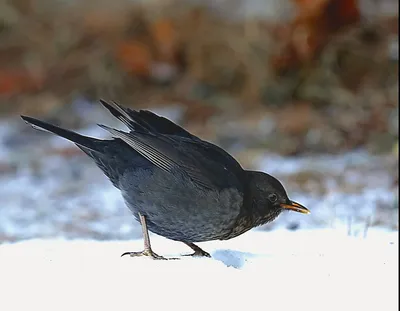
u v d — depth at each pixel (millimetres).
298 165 15586
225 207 7629
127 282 6637
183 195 7578
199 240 7848
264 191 8000
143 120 8164
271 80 19375
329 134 16766
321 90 18625
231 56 20188
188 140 7898
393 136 16203
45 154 17344
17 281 6676
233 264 7457
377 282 6855
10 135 18594
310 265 7238
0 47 22094
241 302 6418
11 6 22359
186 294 6473
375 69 18594
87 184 15148
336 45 18891
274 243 8461
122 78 20797
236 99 19594
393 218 11266
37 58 21547
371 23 19172
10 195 14367
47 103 20188
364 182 14141
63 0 22859
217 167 7688
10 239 11008
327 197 13141
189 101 19859
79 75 21000
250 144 16953
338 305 6445
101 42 21516
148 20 21516
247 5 20797
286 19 19766
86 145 7938
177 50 20938
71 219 12523
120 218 12516
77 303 6332
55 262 7102
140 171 7703
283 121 17812
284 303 6422
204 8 21328
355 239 8523
